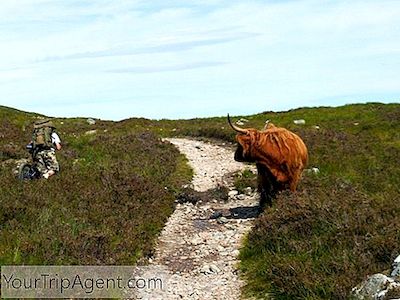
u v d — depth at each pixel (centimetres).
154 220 1605
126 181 1855
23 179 1777
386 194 1702
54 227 1287
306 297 984
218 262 1318
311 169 2141
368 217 1249
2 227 1261
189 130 3644
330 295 967
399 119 3506
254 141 1628
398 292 870
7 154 2322
